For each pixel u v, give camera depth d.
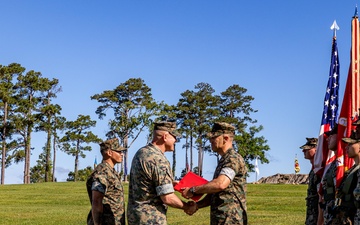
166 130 7.68
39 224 18.73
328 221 7.85
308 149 9.95
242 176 7.75
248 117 81.62
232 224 7.59
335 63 9.59
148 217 7.40
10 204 31.19
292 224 16.16
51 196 36.47
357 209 7.16
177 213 20.25
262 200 27.47
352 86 8.23
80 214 21.91
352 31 8.37
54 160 76.50
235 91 82.00
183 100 79.94
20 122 70.88
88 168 77.81
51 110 72.88
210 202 7.98
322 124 9.42
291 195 32.47
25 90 73.56
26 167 72.44
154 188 7.48
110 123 69.69
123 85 73.88
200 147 77.75
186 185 7.82
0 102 70.06
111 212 8.91
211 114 79.25
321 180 8.72
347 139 7.57
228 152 7.80
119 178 9.15
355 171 7.56
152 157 7.49
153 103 69.50
